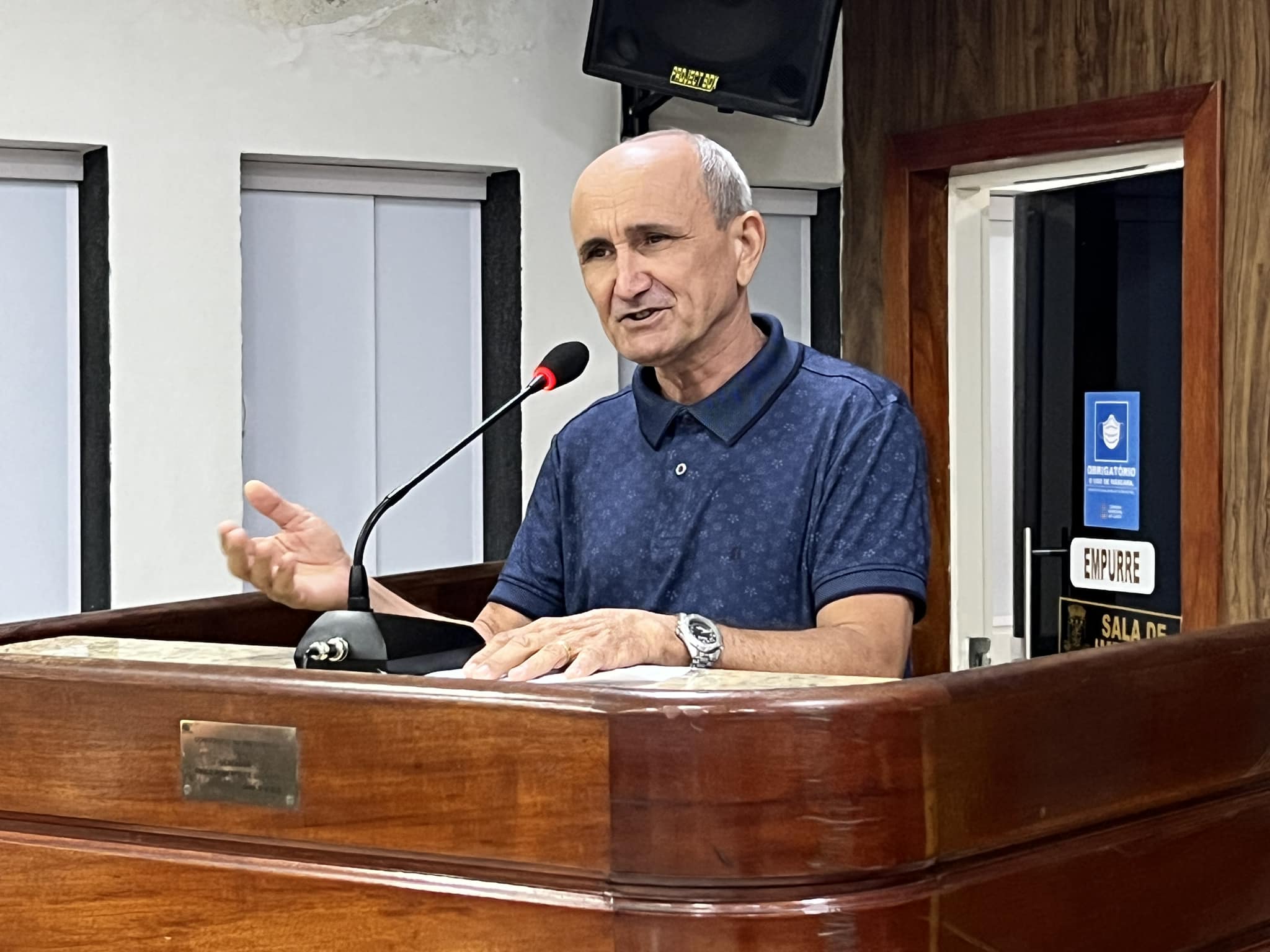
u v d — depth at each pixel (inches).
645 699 51.0
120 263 131.7
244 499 139.8
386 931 53.7
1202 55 134.9
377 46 142.5
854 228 171.9
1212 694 62.3
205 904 55.9
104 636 82.5
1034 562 163.3
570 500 97.8
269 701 54.9
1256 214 130.9
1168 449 147.6
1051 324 161.0
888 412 88.7
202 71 134.3
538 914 51.9
